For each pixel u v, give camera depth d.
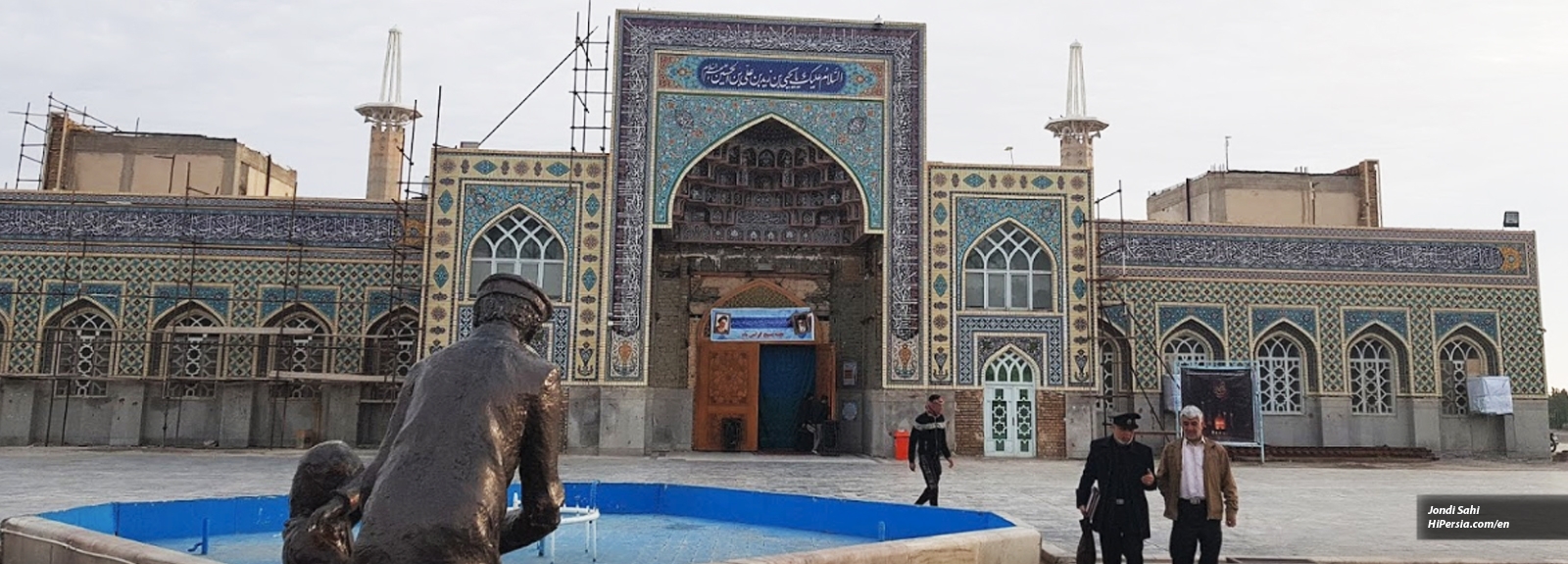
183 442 15.48
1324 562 6.41
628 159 15.60
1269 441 16.50
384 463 3.02
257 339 15.62
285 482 10.28
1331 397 16.56
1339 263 16.89
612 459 14.34
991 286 16.05
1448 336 16.92
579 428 15.09
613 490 8.38
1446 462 16.09
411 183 16.23
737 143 17.11
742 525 7.70
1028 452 15.66
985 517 6.41
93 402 15.43
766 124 16.77
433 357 3.22
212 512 6.82
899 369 15.62
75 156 18.41
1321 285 16.81
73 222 15.71
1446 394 16.97
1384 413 16.70
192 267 15.63
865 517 7.16
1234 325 16.61
